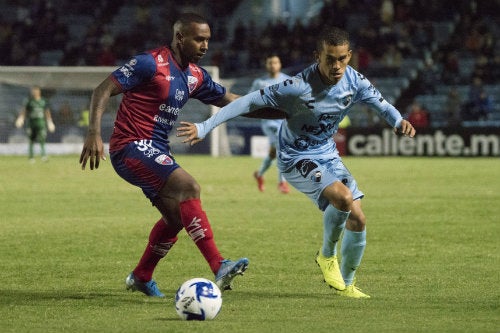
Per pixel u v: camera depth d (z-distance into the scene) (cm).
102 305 2167
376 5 11719
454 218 4175
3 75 9856
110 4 12594
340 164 2412
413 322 1912
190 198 2181
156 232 2294
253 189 5753
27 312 2064
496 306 2142
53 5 12719
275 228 3825
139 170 2217
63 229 3756
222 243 3381
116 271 2748
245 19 12338
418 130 9706
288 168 2412
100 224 3934
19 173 7112
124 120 2244
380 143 9781
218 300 1938
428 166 8012
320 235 3612
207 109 10269
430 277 2628
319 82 2289
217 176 6825
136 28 11919
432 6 11525
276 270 2777
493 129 9556
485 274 2681
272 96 2278
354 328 1831
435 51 11306
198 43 2242
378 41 11112
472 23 11256
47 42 12038
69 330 1828
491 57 10994
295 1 12462
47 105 8694
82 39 12400
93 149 2125
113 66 11538
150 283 2327
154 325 1872
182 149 10119
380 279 2600
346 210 2269
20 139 10331
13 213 4369
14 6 12719
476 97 10281
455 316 1995
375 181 6350
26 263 2897
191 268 2811
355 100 2377
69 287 2461
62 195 5322
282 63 11094
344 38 2223
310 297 2302
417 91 10975
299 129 2367
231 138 9988
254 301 2228
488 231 3719
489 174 7012
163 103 2241
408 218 4175
